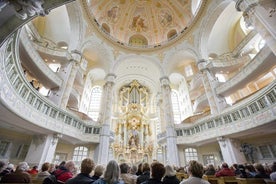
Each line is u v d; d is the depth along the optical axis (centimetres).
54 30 2042
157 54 2433
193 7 2238
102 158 1639
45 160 1190
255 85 1788
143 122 2647
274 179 416
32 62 1256
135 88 3008
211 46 2298
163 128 2338
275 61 1323
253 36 1836
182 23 2431
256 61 1391
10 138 1305
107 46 2259
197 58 2059
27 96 948
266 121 1061
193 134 1778
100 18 2312
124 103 2881
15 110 830
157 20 2628
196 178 256
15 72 770
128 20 2598
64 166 421
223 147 1427
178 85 2781
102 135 1773
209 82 1816
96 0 2167
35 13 380
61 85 1552
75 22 1830
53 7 388
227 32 2202
